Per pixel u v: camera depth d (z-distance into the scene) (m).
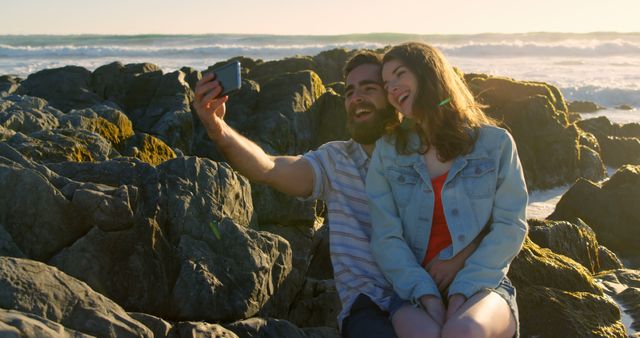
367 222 3.53
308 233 6.88
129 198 3.69
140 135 7.11
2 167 3.53
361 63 3.47
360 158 3.60
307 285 4.45
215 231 3.86
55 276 2.86
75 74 12.02
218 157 10.02
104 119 7.70
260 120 10.24
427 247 3.28
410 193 3.33
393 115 3.47
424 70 3.21
